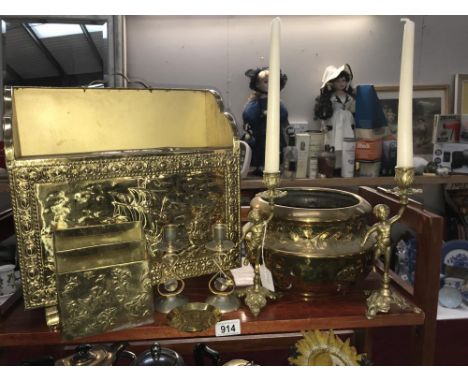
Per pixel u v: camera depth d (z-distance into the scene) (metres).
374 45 1.57
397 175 0.65
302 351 0.69
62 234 0.62
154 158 0.69
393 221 0.68
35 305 0.63
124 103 0.84
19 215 0.61
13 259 1.31
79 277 0.62
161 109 0.87
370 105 1.42
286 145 1.46
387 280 0.71
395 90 1.58
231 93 1.54
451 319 1.16
